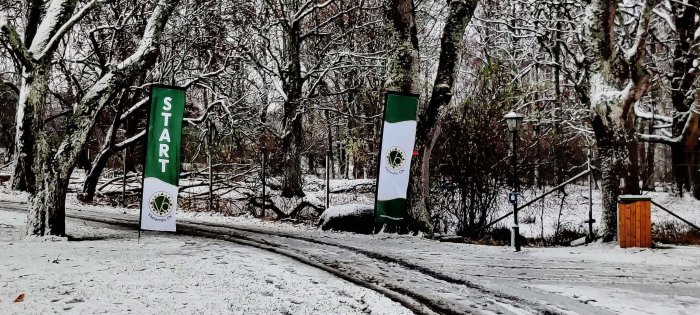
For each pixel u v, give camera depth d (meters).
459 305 7.80
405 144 15.23
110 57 22.28
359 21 31.75
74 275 8.90
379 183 15.11
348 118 34.03
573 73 24.98
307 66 33.31
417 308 7.59
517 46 26.33
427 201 16.66
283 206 25.00
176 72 25.39
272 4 28.61
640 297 8.40
